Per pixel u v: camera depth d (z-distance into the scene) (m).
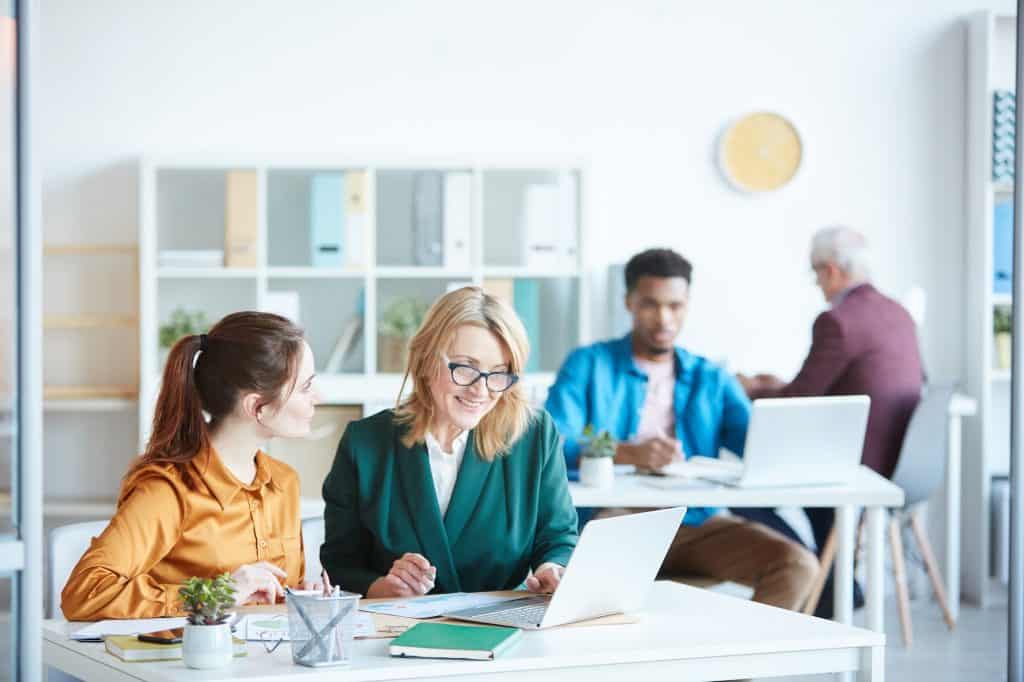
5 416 1.90
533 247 5.21
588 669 1.92
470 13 5.46
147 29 5.38
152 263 5.09
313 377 2.40
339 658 1.84
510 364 2.58
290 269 5.13
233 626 2.04
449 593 2.43
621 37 5.50
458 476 2.61
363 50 5.44
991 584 5.61
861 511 4.62
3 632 1.94
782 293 5.59
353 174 5.16
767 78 5.56
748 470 3.52
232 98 5.41
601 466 3.53
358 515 2.66
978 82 5.51
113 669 1.87
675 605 2.29
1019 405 2.54
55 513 5.08
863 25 5.58
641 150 5.52
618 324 5.32
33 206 1.91
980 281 5.49
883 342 4.56
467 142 5.47
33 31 1.91
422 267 5.20
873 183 5.60
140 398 5.05
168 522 2.26
